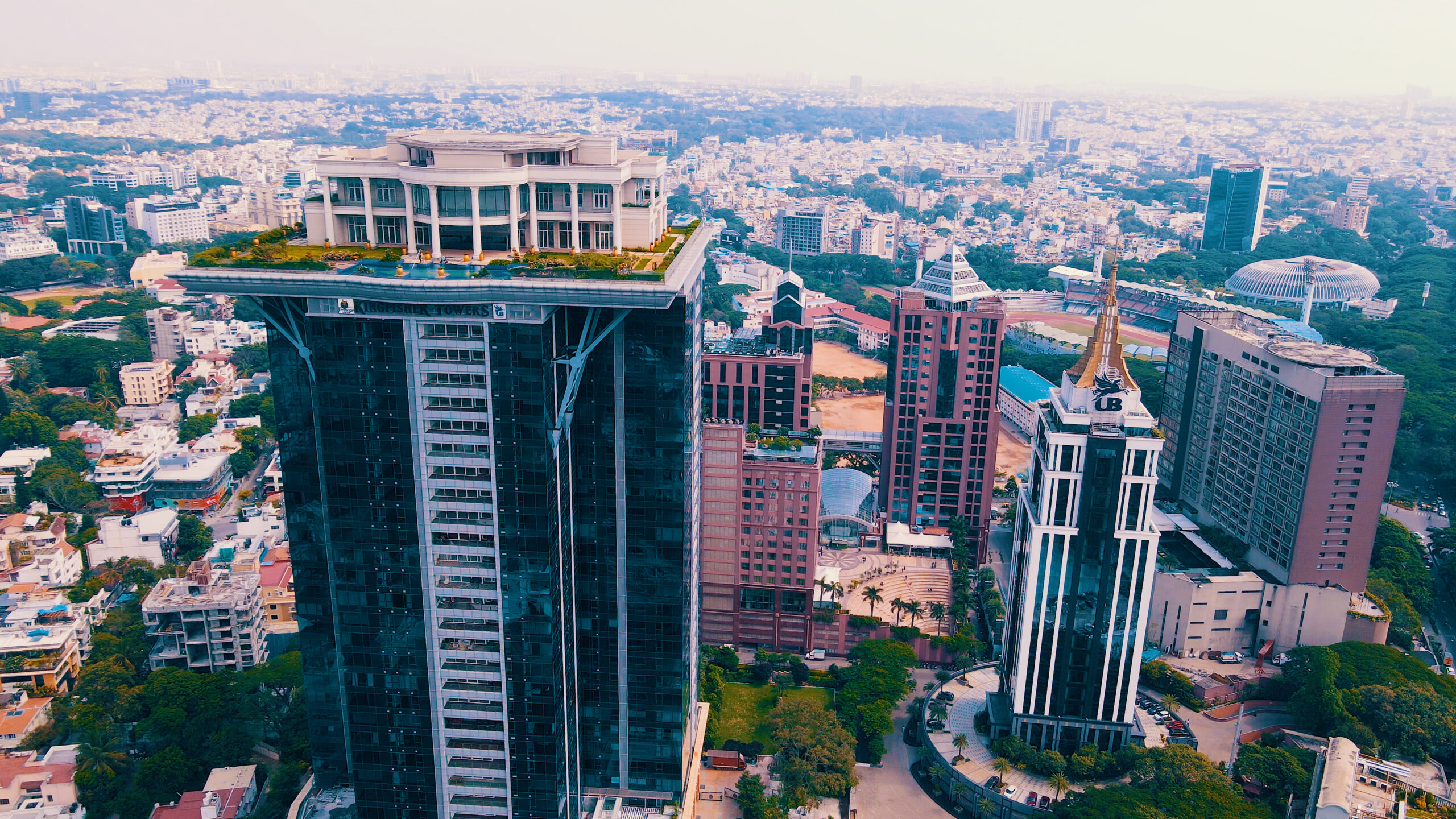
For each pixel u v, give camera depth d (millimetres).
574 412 185500
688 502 194125
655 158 199625
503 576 177875
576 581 196375
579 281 166000
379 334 167875
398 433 172500
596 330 178125
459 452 172875
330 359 169875
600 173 182250
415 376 169375
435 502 175875
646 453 186750
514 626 181250
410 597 181875
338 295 165125
